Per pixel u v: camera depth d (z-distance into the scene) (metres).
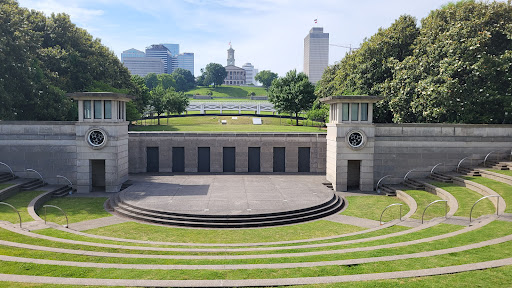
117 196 30.69
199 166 43.12
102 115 33.47
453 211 23.94
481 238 17.33
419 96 41.66
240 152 42.72
